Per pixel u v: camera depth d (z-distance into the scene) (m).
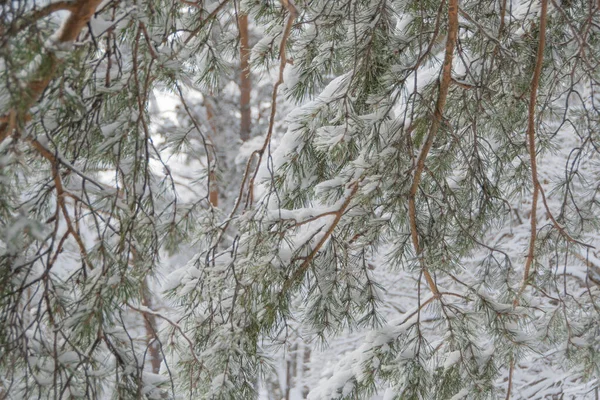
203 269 2.32
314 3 2.52
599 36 2.76
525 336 2.56
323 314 2.43
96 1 1.31
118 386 1.68
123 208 1.57
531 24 2.74
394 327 2.58
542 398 5.98
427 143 2.16
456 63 3.04
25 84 1.23
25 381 1.53
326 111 2.49
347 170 2.43
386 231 2.45
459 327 2.50
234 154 8.51
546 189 6.43
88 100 1.69
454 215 2.40
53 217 1.51
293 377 9.44
